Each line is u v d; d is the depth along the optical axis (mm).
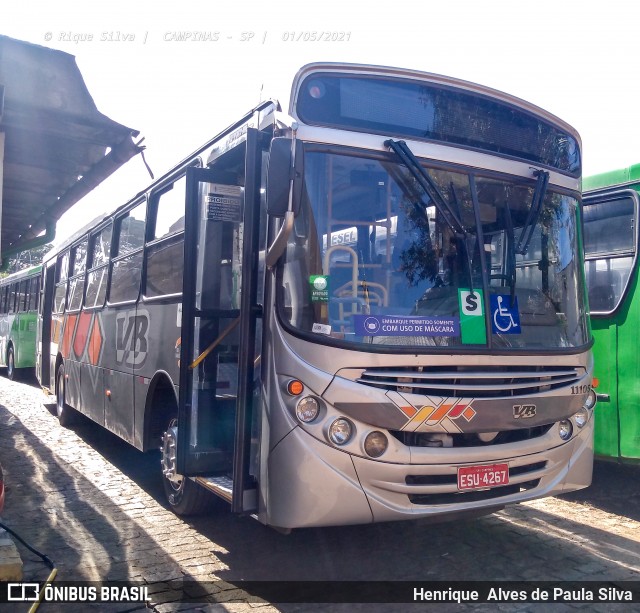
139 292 7180
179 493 6078
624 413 6422
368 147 4656
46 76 4840
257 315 4703
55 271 12727
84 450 9125
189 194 5094
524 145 5344
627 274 6547
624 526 5965
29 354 17438
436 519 4535
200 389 5133
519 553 5254
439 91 5012
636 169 6613
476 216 4891
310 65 4621
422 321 4527
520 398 4656
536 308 5047
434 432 4402
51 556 5168
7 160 5887
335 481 4238
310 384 4285
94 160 5844
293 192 4211
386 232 4605
